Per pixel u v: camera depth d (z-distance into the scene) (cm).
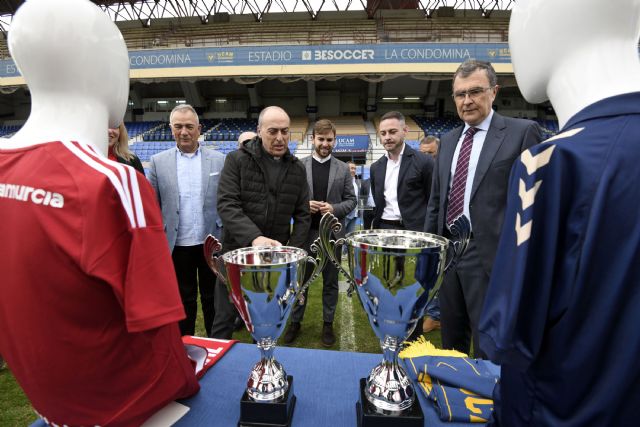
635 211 35
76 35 49
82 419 54
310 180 233
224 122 1614
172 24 1592
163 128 1504
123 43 57
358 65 1027
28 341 49
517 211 41
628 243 35
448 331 149
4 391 172
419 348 92
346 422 66
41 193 46
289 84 1602
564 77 45
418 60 1011
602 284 36
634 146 36
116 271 47
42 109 51
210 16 1630
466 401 68
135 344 55
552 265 38
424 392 73
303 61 1039
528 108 1581
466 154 139
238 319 244
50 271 46
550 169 38
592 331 37
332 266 221
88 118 52
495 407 54
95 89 52
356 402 70
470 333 152
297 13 1622
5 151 50
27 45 48
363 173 603
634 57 43
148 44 1503
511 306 39
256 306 65
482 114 134
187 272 200
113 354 52
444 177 149
